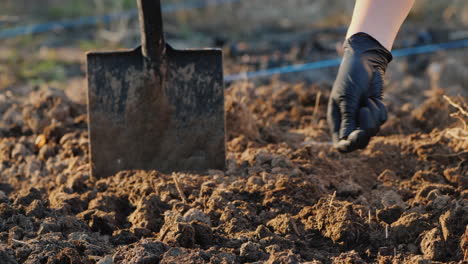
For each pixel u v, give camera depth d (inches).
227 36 690.8
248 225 217.8
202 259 190.4
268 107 339.0
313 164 261.0
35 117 313.6
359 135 206.2
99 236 217.3
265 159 257.8
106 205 231.9
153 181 244.4
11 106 344.2
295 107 334.0
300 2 789.9
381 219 214.7
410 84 462.6
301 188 234.2
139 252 192.5
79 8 798.5
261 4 788.0
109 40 673.0
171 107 252.7
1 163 290.8
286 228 211.3
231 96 316.2
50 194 251.8
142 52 244.5
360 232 208.2
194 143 256.1
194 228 206.8
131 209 237.3
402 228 205.5
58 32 712.4
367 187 251.1
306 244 207.2
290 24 724.0
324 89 366.0
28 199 237.1
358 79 210.4
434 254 193.8
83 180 255.6
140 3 229.8
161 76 246.8
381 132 303.3
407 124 311.4
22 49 642.2
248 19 745.6
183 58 250.1
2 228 215.5
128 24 722.8
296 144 286.8
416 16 724.0
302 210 221.8
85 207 237.3
